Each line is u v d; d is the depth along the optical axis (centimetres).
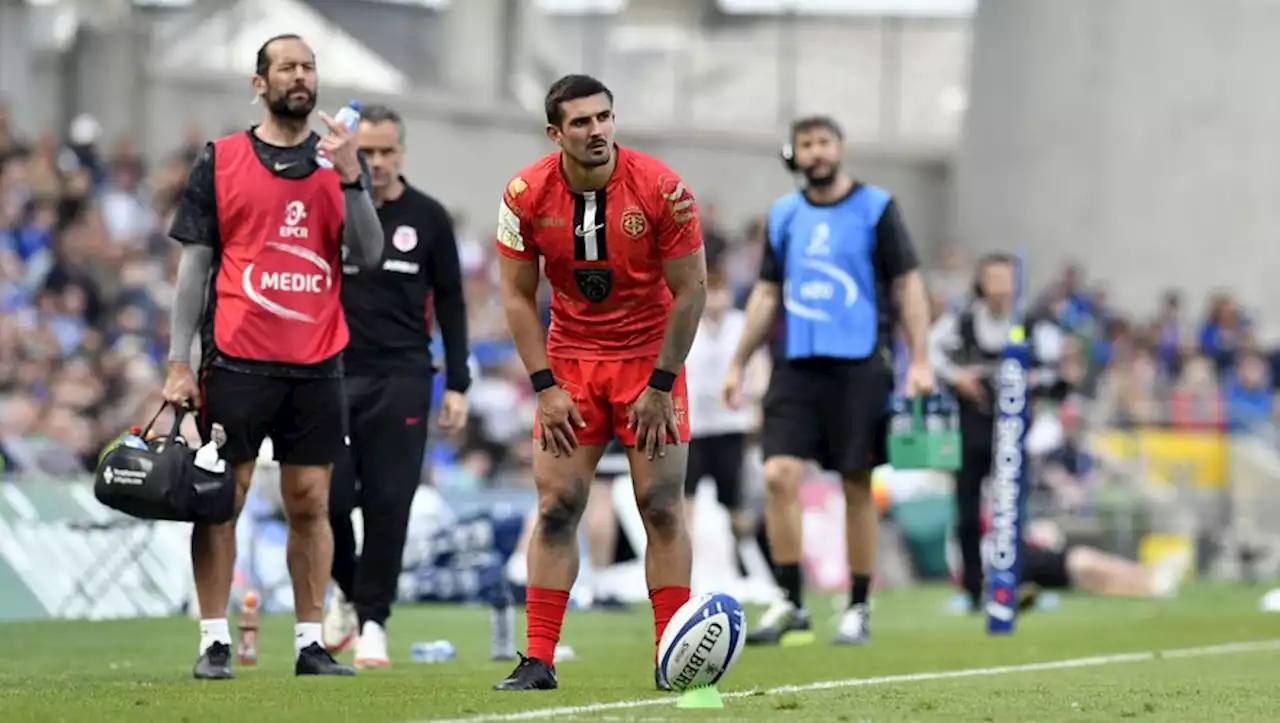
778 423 3741
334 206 2652
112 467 2492
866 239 3669
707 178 11094
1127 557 7194
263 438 2702
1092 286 10006
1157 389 7656
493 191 10438
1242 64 9756
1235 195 9738
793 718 2064
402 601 4956
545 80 10919
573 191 2325
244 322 2616
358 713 2066
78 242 6844
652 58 11238
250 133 2656
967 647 3619
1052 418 7238
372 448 3091
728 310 4953
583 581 5056
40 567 4141
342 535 3241
